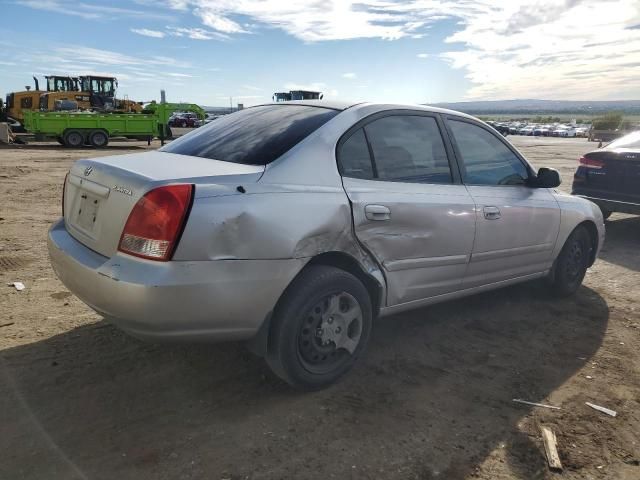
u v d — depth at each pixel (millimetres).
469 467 2621
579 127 80875
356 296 3273
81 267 2824
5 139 24250
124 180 2791
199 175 2797
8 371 3301
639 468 2674
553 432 2926
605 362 3807
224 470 2518
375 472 2551
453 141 4008
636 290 5473
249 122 3670
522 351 3934
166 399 3082
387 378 3445
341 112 3465
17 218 7684
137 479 2438
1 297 4473
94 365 3416
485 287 4262
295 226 2914
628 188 7664
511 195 4312
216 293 2688
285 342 3006
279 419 2941
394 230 3402
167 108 25750
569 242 4980
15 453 2570
